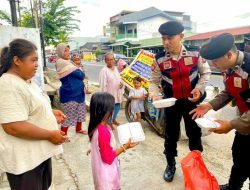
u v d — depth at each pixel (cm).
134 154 383
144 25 3912
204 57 204
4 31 482
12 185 182
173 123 297
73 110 428
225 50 194
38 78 592
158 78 304
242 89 208
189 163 235
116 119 575
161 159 366
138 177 315
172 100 253
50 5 2025
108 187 210
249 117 193
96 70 2048
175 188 291
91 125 212
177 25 259
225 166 350
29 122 174
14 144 171
